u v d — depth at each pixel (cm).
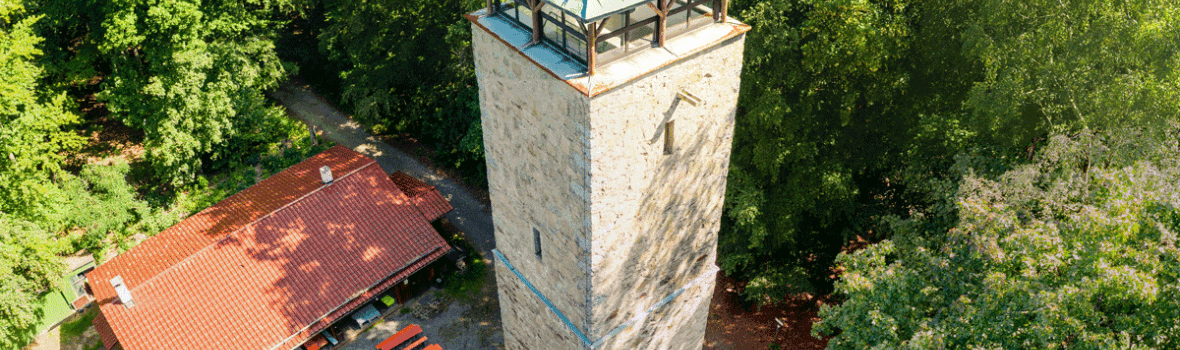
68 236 3750
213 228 3375
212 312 3058
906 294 2134
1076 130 2597
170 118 3822
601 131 1764
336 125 4769
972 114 2617
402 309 3456
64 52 4081
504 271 2627
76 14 3903
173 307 3041
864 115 2997
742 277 3384
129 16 3503
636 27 1738
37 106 3219
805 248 3281
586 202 1919
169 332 2984
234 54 4053
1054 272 1981
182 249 3266
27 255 3119
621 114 1775
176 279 3106
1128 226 1953
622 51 1748
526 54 1792
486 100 2106
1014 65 2508
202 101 3900
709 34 1866
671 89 1845
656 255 2283
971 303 2038
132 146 4559
